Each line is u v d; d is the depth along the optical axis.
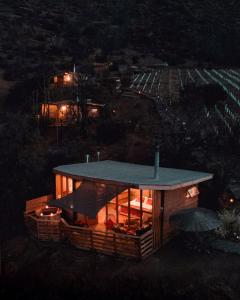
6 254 16.61
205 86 36.25
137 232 15.98
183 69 59.22
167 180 16.59
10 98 39.53
